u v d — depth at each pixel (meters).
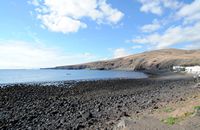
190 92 30.88
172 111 17.42
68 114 21.16
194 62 198.12
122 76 108.06
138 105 24.45
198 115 14.37
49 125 17.25
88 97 33.97
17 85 56.19
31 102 29.05
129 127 13.84
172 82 58.81
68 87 50.81
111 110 22.45
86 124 17.23
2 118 19.56
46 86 53.56
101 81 68.94
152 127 13.51
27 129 16.22
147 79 75.38
